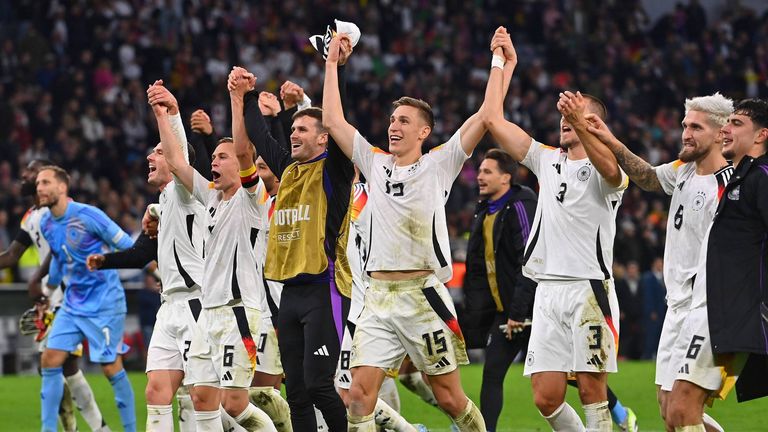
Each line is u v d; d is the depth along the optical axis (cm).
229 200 3030
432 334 2670
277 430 3266
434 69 10912
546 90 11075
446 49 11575
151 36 10106
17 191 8006
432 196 2692
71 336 3762
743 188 2470
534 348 2972
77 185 8431
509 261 3606
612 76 11619
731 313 2444
